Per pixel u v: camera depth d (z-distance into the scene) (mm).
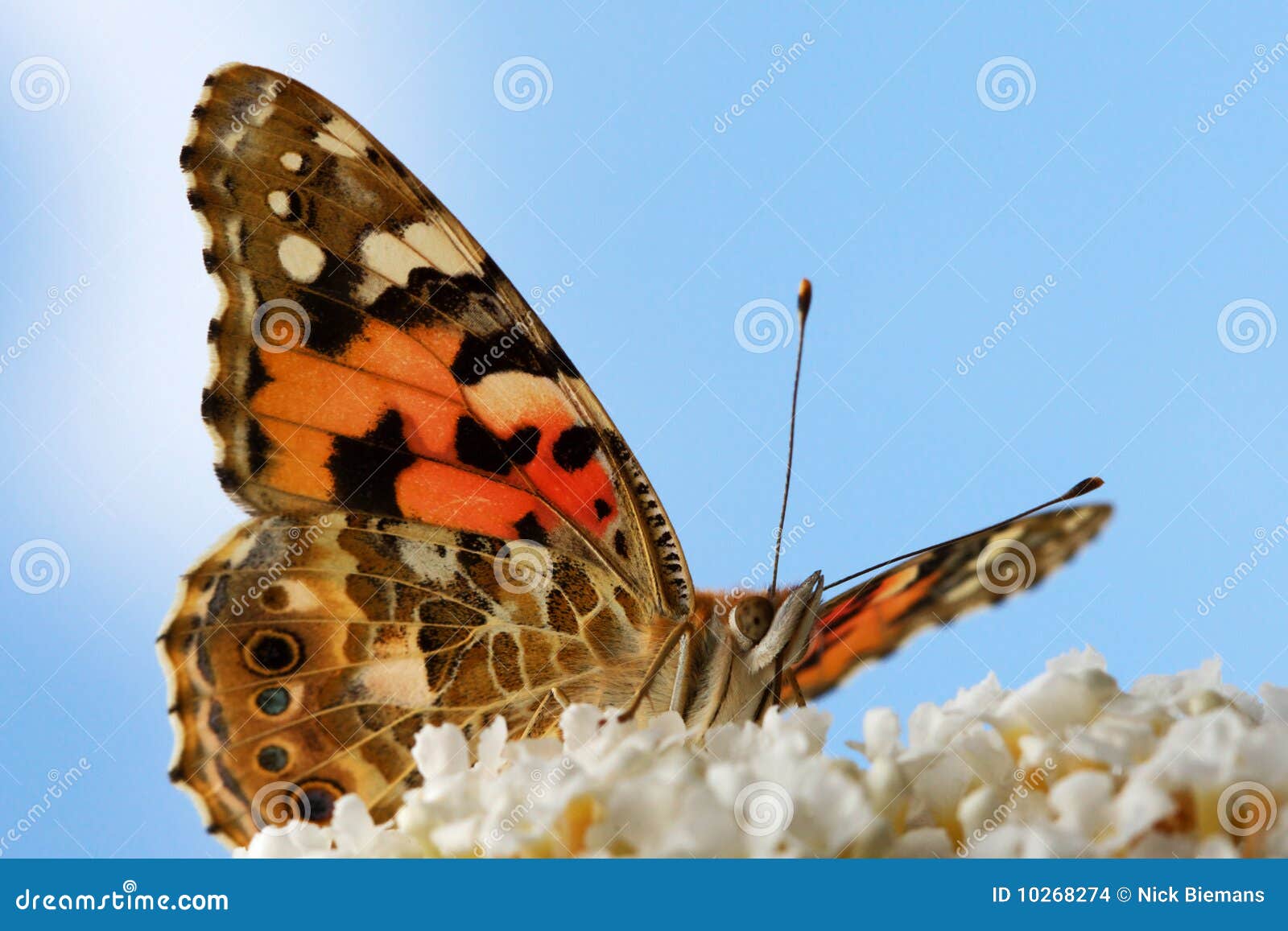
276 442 181
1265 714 160
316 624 181
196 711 180
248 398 181
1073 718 158
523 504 183
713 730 161
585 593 183
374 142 182
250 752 180
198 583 180
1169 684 163
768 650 179
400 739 181
